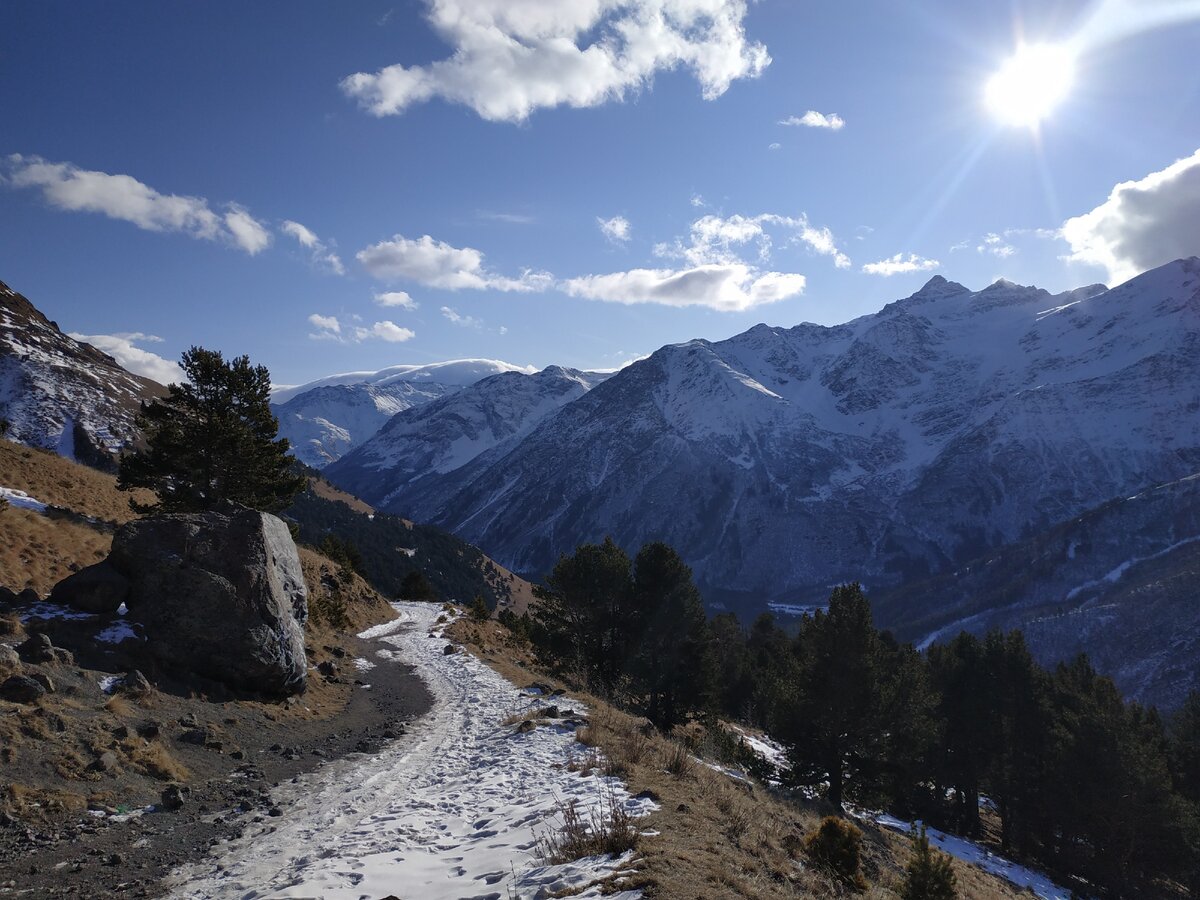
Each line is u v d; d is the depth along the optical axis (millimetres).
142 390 144875
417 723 20109
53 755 11305
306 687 20672
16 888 8117
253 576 18719
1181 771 54719
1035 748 46875
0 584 17188
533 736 17156
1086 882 43031
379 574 131875
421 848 9945
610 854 8375
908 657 45156
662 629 37531
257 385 31359
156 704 14773
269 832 10742
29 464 32062
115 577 17016
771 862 9336
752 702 61312
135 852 9531
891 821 42094
